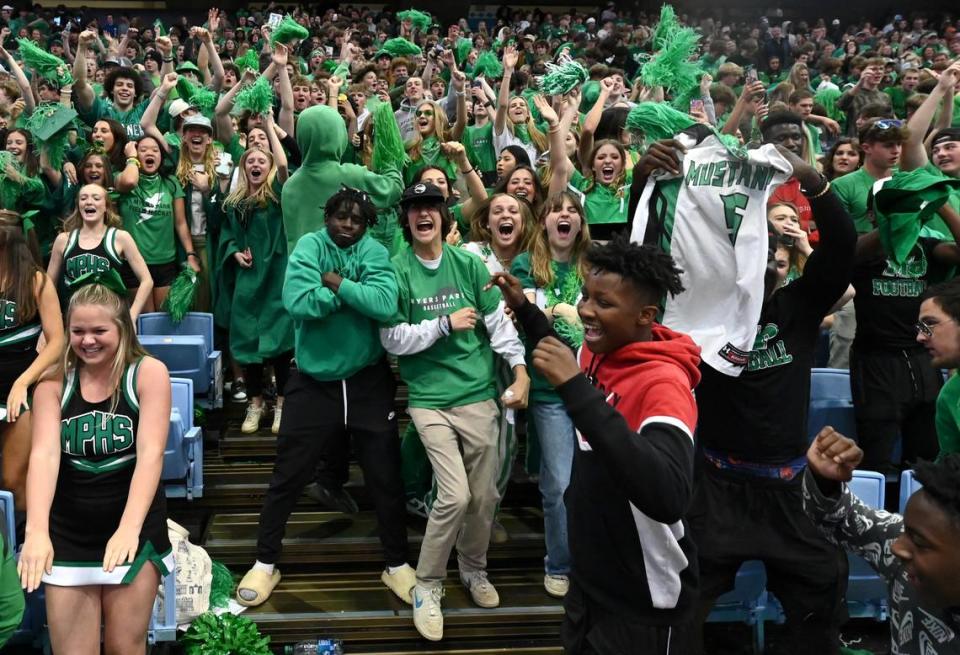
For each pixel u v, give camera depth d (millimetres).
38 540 2793
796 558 3016
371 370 3867
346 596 4004
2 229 3666
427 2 21875
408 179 6305
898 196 3240
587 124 5211
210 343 5250
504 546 4312
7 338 3730
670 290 2227
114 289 2943
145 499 2863
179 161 5680
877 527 2016
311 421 3824
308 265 3703
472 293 3797
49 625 2930
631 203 3113
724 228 2938
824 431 2049
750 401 3008
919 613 1875
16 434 3676
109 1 22047
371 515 4559
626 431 1947
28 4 19234
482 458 3750
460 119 6785
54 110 5621
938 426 3213
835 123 7520
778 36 18719
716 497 3094
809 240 4449
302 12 18812
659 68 3793
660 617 2350
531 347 3803
